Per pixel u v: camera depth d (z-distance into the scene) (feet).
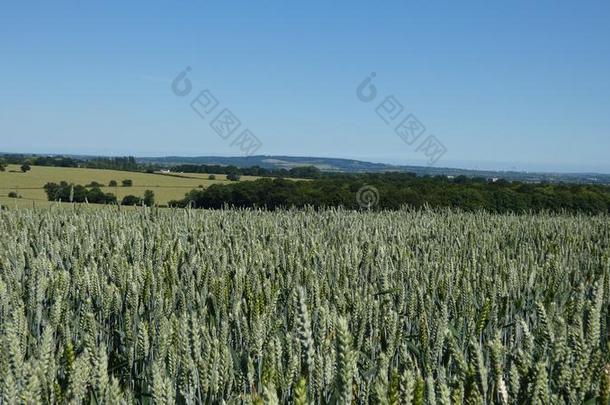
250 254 23.68
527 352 10.34
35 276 15.08
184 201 91.15
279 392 9.94
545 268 23.53
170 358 10.87
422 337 12.77
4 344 9.20
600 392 9.02
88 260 24.23
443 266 21.76
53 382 9.55
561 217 70.64
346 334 7.80
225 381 10.62
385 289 17.19
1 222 38.01
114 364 13.66
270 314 14.14
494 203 97.86
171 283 19.04
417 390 7.80
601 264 26.14
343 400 7.79
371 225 46.29
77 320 15.24
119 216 41.75
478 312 16.58
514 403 9.32
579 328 10.85
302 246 26.08
